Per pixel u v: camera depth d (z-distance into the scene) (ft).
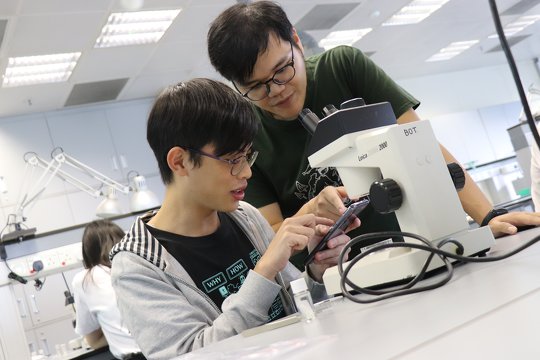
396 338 1.46
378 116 2.79
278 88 3.66
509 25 24.11
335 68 4.49
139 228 3.33
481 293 1.74
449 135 28.27
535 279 1.70
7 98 16.43
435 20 20.76
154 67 17.10
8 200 17.24
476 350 1.18
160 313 2.96
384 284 2.55
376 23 19.30
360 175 2.75
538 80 31.42
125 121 19.57
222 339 2.66
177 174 3.19
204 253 3.47
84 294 9.80
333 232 3.12
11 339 10.37
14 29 12.65
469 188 3.89
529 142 13.42
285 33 3.61
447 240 2.51
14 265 11.19
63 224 17.69
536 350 1.10
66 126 18.63
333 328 1.91
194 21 14.70
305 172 4.52
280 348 1.75
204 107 2.98
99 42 14.71
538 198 8.79
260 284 2.77
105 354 10.36
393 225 4.57
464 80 30.07
